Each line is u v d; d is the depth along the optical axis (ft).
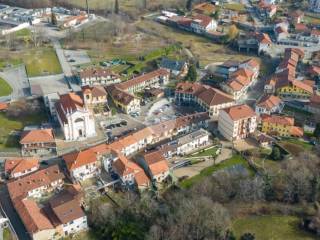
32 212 622.13
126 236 603.67
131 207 647.15
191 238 602.03
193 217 613.52
